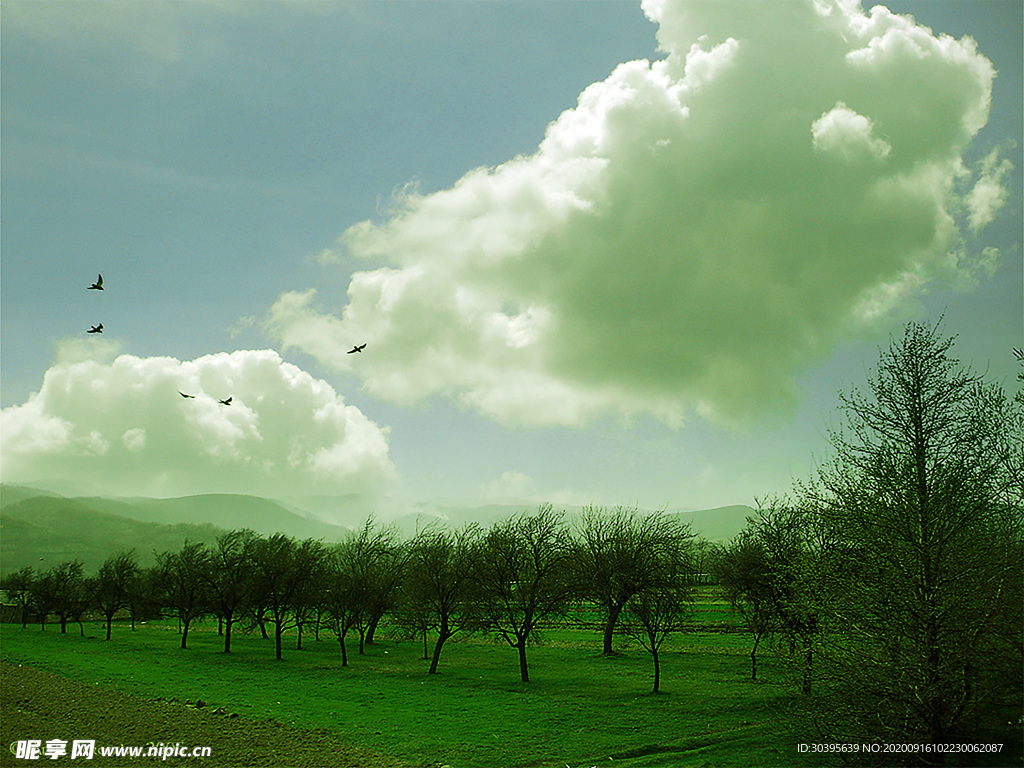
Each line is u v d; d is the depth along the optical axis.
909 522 26.53
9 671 64.31
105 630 122.62
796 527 45.25
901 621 25.88
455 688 55.56
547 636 98.88
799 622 35.94
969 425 26.78
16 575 133.38
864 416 28.91
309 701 49.53
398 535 113.56
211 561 93.31
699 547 96.00
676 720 41.38
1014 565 24.94
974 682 25.00
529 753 34.66
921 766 25.47
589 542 84.62
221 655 81.56
